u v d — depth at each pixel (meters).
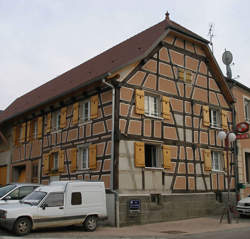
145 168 13.65
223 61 20.31
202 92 17.00
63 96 16.12
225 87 18.03
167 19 17.17
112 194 12.70
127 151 13.23
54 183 11.76
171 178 14.53
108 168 13.17
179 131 15.37
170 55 15.80
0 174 22.36
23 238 9.32
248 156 19.47
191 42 16.95
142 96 14.16
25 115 20.14
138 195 13.20
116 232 11.16
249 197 15.66
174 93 15.58
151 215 13.46
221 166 17.17
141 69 14.46
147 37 16.44
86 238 9.85
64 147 16.28
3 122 21.47
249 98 20.33
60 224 10.57
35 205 10.25
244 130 16.83
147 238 10.16
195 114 16.31
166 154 14.48
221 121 17.59
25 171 19.55
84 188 11.40
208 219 14.59
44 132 18.25
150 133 14.17
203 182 15.87
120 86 13.56
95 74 15.89
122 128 13.28
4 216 9.63
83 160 15.18
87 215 11.21
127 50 16.75
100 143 13.85
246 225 12.80
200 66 17.20
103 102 14.09
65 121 16.53
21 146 20.36
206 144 16.48
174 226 12.70
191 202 15.06
